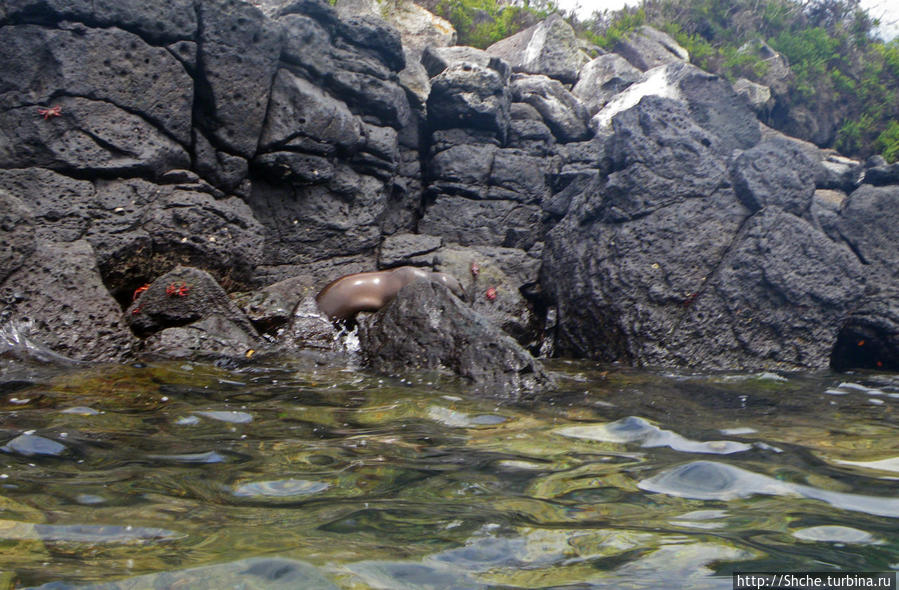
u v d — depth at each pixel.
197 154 8.16
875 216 9.27
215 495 2.99
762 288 8.51
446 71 10.55
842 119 15.77
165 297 7.01
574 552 2.46
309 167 8.87
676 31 16.47
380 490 3.14
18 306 6.19
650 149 9.00
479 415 4.93
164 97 7.74
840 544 2.58
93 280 6.63
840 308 8.65
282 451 3.77
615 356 8.59
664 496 3.16
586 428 4.61
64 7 7.17
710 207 8.86
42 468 3.28
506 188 10.60
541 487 3.27
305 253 9.27
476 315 6.73
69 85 7.25
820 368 8.52
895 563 2.40
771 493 3.24
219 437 4.01
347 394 5.45
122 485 3.07
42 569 2.17
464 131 10.66
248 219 8.39
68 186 7.29
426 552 2.42
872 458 3.97
